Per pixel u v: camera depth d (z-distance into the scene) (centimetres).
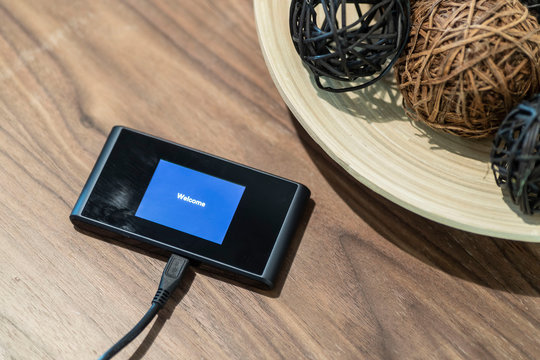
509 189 45
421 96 48
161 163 53
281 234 51
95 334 50
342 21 45
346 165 48
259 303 51
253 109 60
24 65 61
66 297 51
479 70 44
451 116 47
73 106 59
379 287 52
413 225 54
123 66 61
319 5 55
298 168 57
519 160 42
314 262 53
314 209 55
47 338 49
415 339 50
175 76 61
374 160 49
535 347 50
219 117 59
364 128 51
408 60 48
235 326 50
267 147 58
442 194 48
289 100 50
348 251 53
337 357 49
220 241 51
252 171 53
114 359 49
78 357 49
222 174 53
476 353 50
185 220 51
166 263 52
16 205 54
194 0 65
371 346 50
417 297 51
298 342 50
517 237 45
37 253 53
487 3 45
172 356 49
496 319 51
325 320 51
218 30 64
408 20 47
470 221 46
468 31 44
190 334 50
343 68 47
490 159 46
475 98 45
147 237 51
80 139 58
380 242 54
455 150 51
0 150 57
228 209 52
